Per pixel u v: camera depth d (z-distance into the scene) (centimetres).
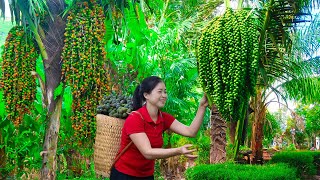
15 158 622
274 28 641
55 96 489
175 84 827
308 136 1955
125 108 377
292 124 1869
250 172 629
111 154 374
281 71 771
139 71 706
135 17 582
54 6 478
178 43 838
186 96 852
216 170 633
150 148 286
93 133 449
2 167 627
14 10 484
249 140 1373
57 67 482
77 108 446
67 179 639
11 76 462
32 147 611
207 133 1173
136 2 567
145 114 298
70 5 458
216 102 343
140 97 311
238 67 338
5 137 620
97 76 446
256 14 618
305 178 1024
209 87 347
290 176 662
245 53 338
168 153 279
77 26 448
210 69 348
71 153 698
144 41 627
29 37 477
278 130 1758
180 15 1044
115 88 669
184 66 804
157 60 795
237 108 350
